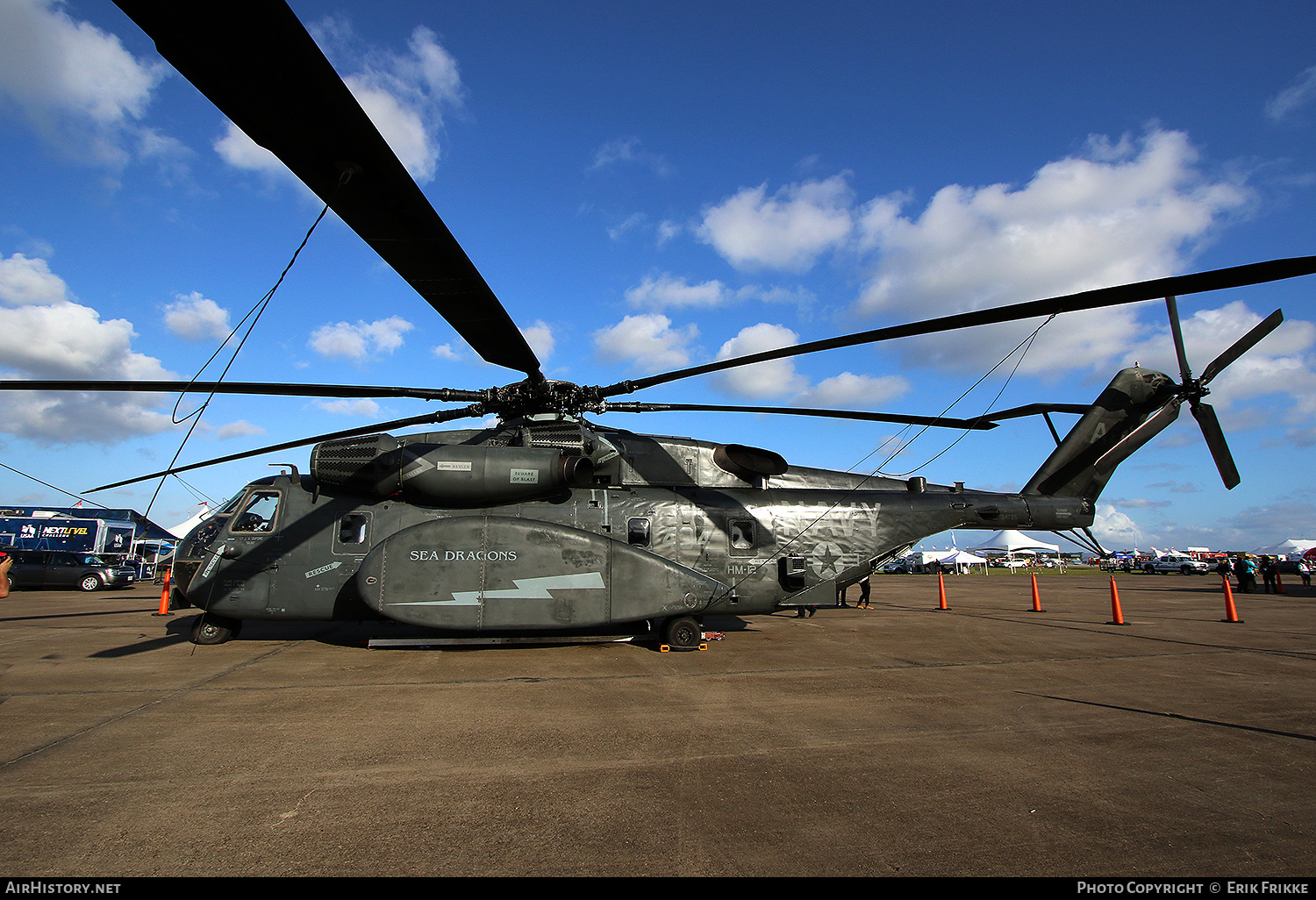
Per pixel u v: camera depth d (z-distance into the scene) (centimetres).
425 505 853
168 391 605
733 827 311
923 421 836
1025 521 1055
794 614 1341
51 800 336
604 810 330
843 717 509
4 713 503
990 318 479
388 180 359
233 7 244
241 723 480
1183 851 293
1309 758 421
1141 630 1080
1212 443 1052
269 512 866
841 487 1030
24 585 2212
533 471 836
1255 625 1171
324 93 294
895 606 1606
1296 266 353
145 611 1359
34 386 569
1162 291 408
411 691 587
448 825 311
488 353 641
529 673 675
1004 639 950
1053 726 486
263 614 835
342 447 842
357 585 789
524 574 800
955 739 452
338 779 370
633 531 890
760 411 820
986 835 305
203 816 318
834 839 299
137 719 487
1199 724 496
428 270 465
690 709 531
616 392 763
